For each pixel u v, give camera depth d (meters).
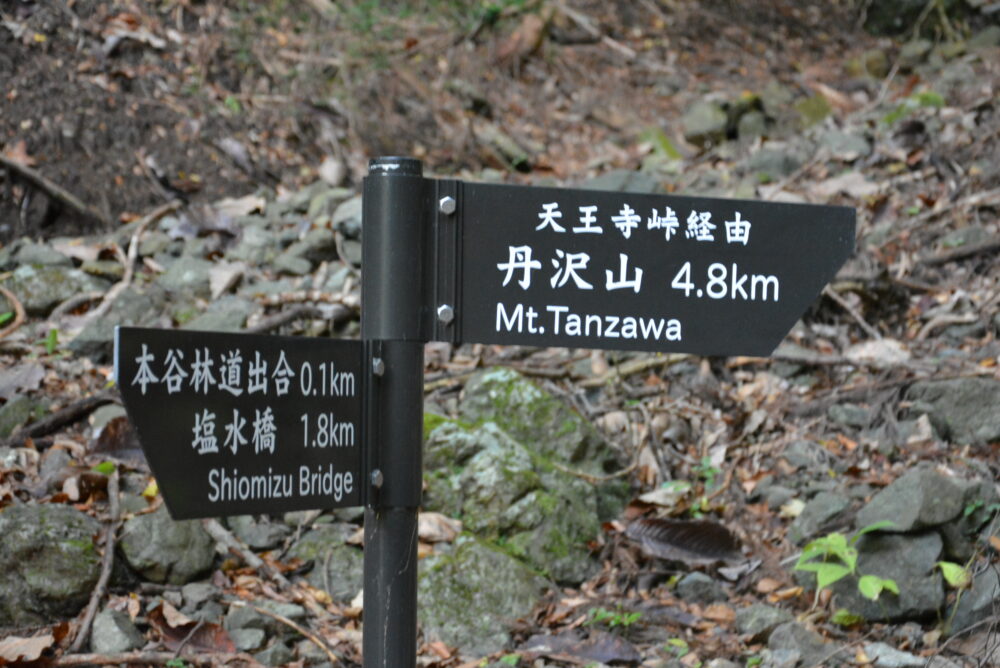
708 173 6.70
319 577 3.54
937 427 4.28
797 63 8.64
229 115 6.52
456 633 3.28
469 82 7.62
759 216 2.04
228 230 5.62
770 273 2.04
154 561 3.33
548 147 7.30
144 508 3.51
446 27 8.05
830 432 4.37
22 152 5.63
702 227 2.02
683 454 4.32
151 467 1.67
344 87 7.06
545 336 1.98
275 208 5.91
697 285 2.02
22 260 5.17
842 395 4.50
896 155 6.40
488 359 4.76
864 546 3.49
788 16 9.20
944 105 7.06
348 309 5.00
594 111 7.65
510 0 8.40
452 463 3.89
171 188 5.91
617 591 3.62
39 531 3.21
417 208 1.94
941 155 6.35
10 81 5.98
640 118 7.64
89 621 3.06
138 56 6.58
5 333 4.62
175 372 1.69
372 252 1.95
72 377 4.37
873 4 9.22
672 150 7.19
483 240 1.97
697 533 3.72
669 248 2.01
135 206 5.76
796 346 4.85
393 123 6.96
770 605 3.48
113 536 3.34
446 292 1.96
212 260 5.45
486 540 3.69
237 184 6.10
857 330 5.06
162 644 3.06
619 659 3.12
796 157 6.64
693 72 8.36
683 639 3.30
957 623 3.32
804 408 4.47
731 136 7.42
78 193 5.68
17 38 6.20
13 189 5.55
